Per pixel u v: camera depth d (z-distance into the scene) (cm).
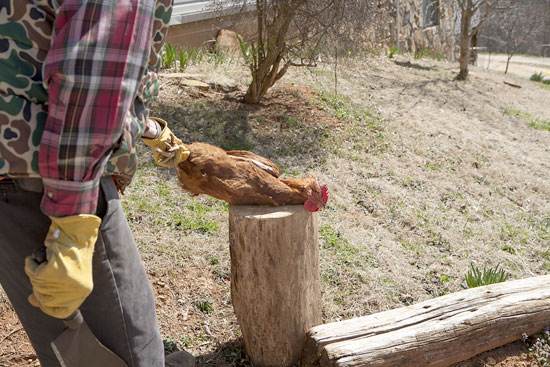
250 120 612
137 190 429
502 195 571
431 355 264
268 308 254
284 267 246
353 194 507
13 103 123
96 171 125
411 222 472
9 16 120
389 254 409
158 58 154
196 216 406
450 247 445
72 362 145
